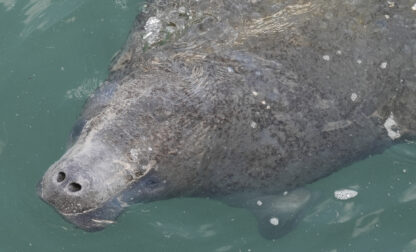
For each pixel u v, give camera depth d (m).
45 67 7.40
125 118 5.35
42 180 5.35
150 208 6.01
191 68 5.72
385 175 6.57
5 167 6.69
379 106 6.21
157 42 6.18
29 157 6.70
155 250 6.14
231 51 5.90
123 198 5.29
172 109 5.46
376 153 6.55
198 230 6.23
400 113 6.37
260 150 5.84
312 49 6.02
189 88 5.58
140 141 5.31
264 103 5.78
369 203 6.42
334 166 6.32
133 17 7.62
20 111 7.08
